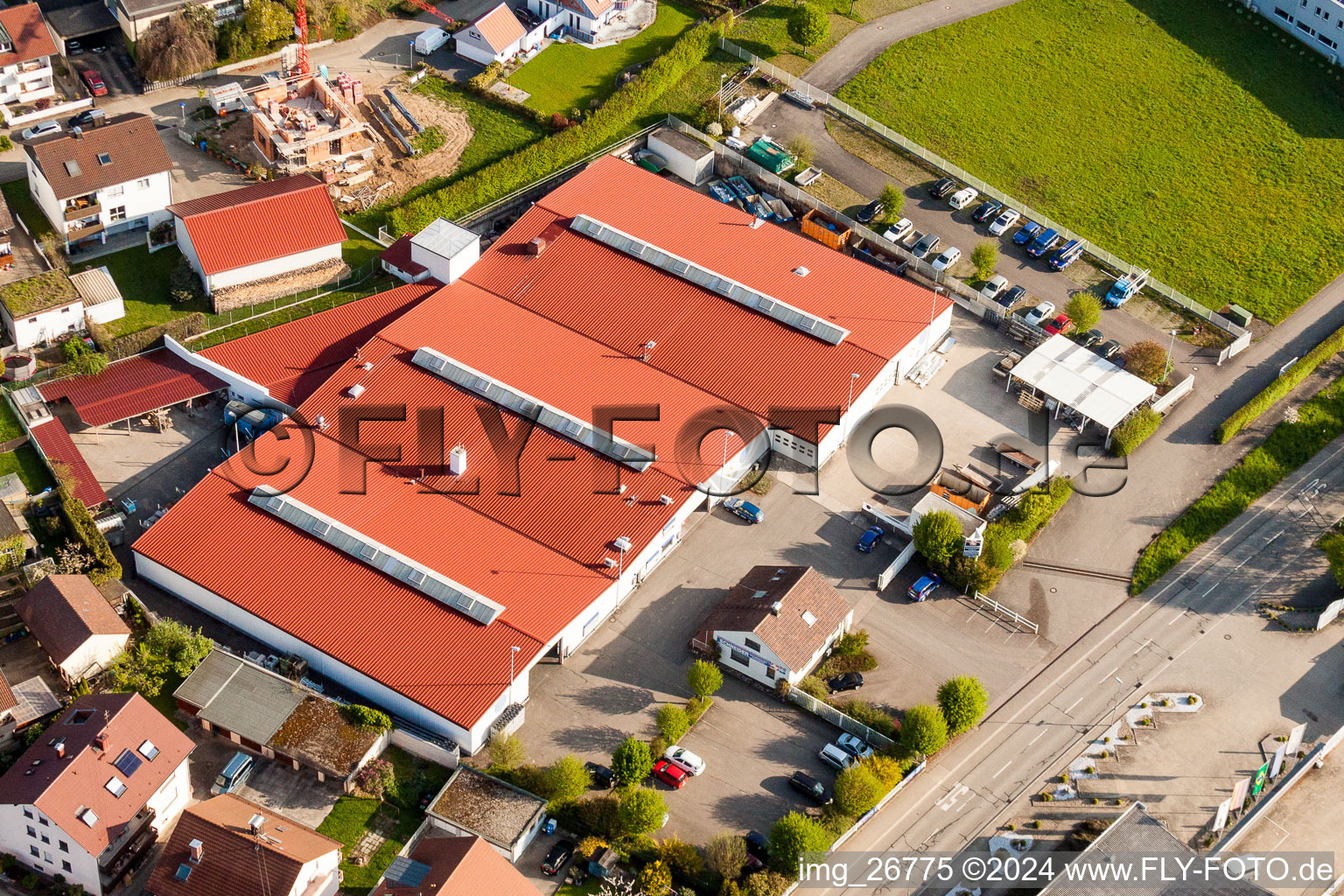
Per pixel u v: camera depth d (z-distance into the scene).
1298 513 166.50
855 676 146.12
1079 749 143.38
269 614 142.50
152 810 127.38
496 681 137.88
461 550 148.25
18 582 146.00
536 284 176.00
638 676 146.00
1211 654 152.12
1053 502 163.25
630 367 167.12
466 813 132.12
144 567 148.75
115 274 176.38
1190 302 187.50
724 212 187.12
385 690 138.50
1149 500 166.50
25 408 159.88
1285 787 140.88
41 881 127.31
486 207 191.62
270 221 176.88
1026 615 154.62
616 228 181.88
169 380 164.88
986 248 186.25
